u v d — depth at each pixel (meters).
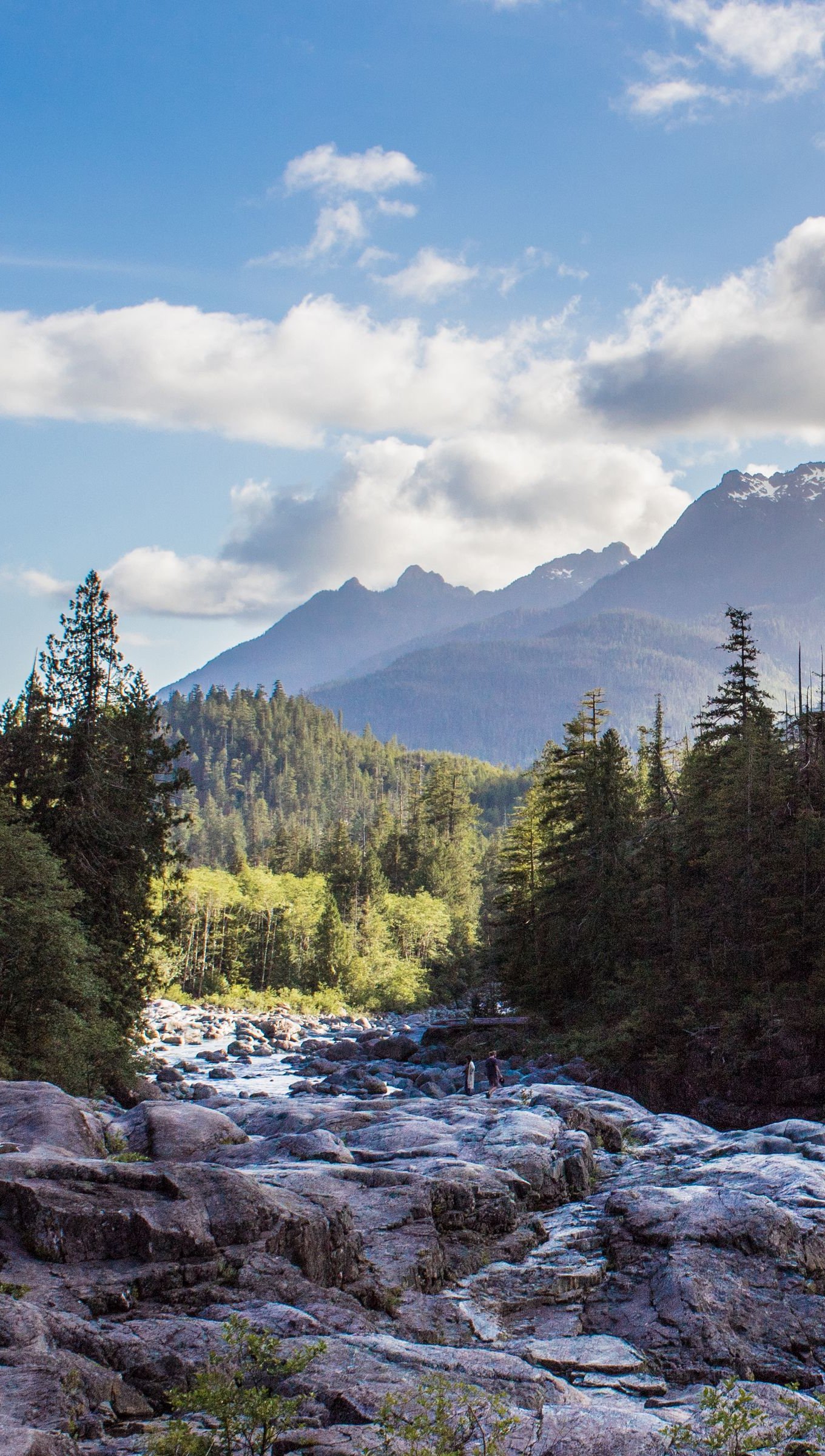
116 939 44.19
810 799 58.56
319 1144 21.83
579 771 70.12
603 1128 27.27
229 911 115.56
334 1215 16.53
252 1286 14.60
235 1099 33.06
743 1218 18.47
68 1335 11.97
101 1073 37.94
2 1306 11.81
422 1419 10.38
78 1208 14.30
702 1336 15.77
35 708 44.16
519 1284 17.92
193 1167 16.08
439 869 152.62
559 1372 14.78
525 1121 25.44
